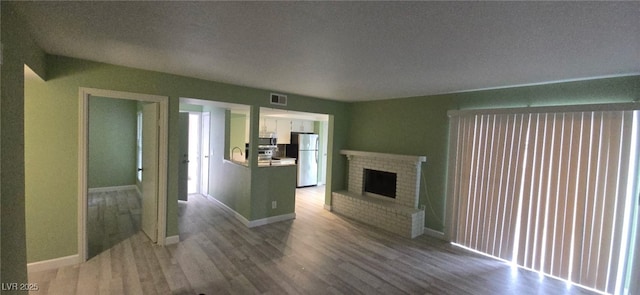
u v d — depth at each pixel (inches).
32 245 112.6
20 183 69.6
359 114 220.5
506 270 131.9
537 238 130.7
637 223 107.2
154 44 93.8
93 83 119.1
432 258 141.8
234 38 85.8
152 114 143.3
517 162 136.6
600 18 63.5
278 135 311.1
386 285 114.7
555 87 128.2
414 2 59.2
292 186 199.5
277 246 149.3
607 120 112.3
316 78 137.9
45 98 111.0
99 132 257.4
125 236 154.9
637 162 107.2
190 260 129.3
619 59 92.4
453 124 161.6
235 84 160.2
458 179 160.1
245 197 182.7
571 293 114.0
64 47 100.0
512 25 69.5
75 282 107.5
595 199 115.8
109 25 78.1
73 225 120.0
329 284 113.6
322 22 71.8
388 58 101.0
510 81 129.9
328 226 184.7
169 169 144.0
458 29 73.3
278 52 98.3
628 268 110.2
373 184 210.2
